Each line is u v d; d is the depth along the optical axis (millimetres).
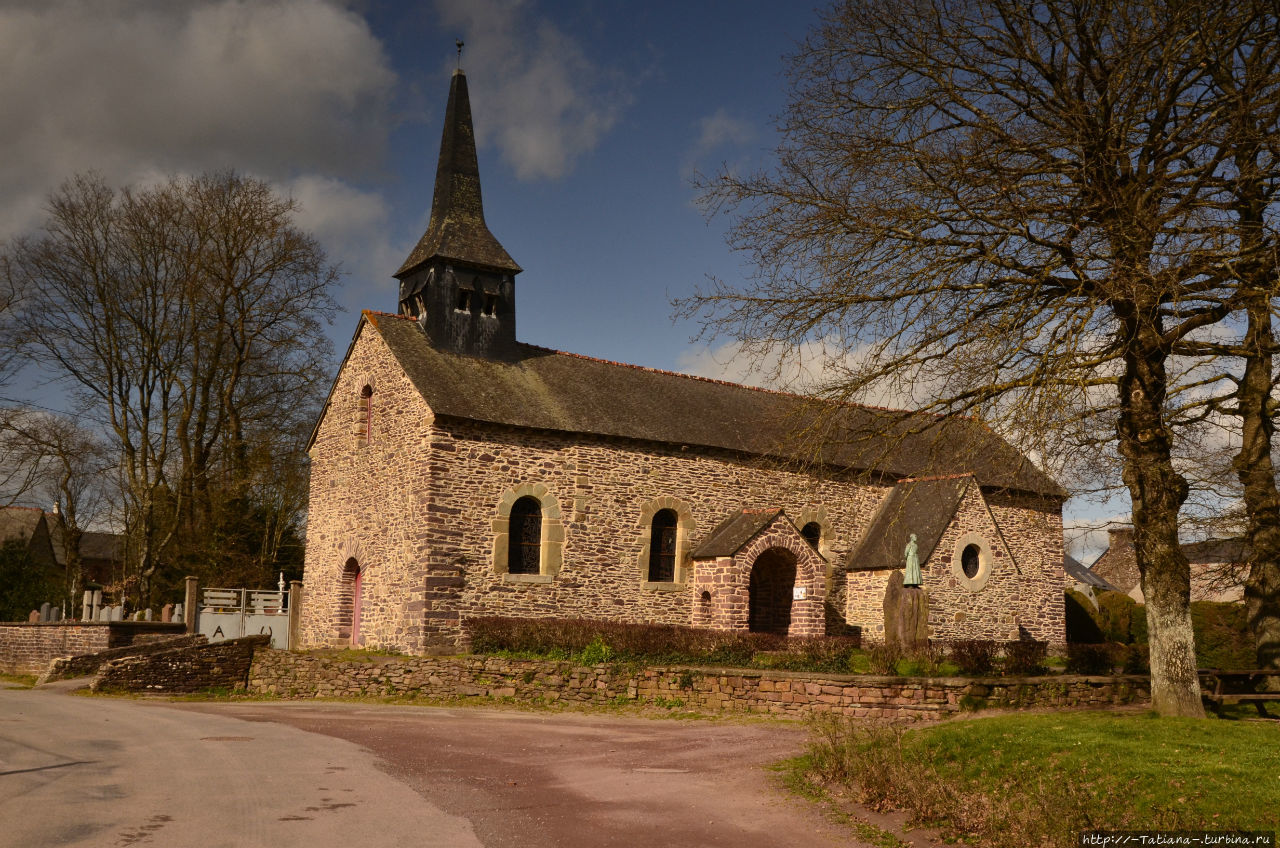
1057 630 28047
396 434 23625
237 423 33875
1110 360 13469
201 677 22328
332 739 14062
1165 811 8578
